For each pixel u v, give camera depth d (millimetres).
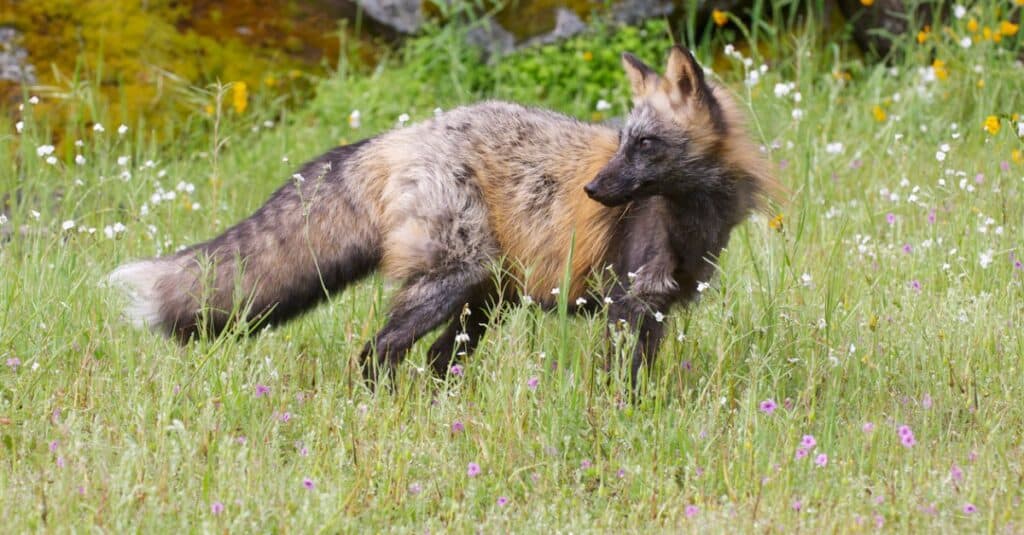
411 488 8516
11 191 14203
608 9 19500
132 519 7836
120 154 17422
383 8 19828
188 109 18484
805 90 17984
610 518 8203
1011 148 15375
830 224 14219
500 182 10891
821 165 16031
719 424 9695
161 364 10148
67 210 14125
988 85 17672
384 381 10289
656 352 10742
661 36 19641
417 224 10617
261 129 18750
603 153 10859
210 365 10039
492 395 9570
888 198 14875
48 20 18422
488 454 8930
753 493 8539
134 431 9125
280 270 10977
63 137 17609
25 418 9375
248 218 11172
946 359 10430
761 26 19969
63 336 10500
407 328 10719
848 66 19438
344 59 19344
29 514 7746
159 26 18859
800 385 10359
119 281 10891
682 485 8953
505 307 11250
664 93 10375
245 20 19531
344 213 10945
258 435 9055
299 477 8469
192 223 14742
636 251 10664
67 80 17484
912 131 17172
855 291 12156
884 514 8148
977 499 8289
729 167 10562
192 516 8016
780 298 11422
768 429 9250
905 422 9609
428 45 19312
